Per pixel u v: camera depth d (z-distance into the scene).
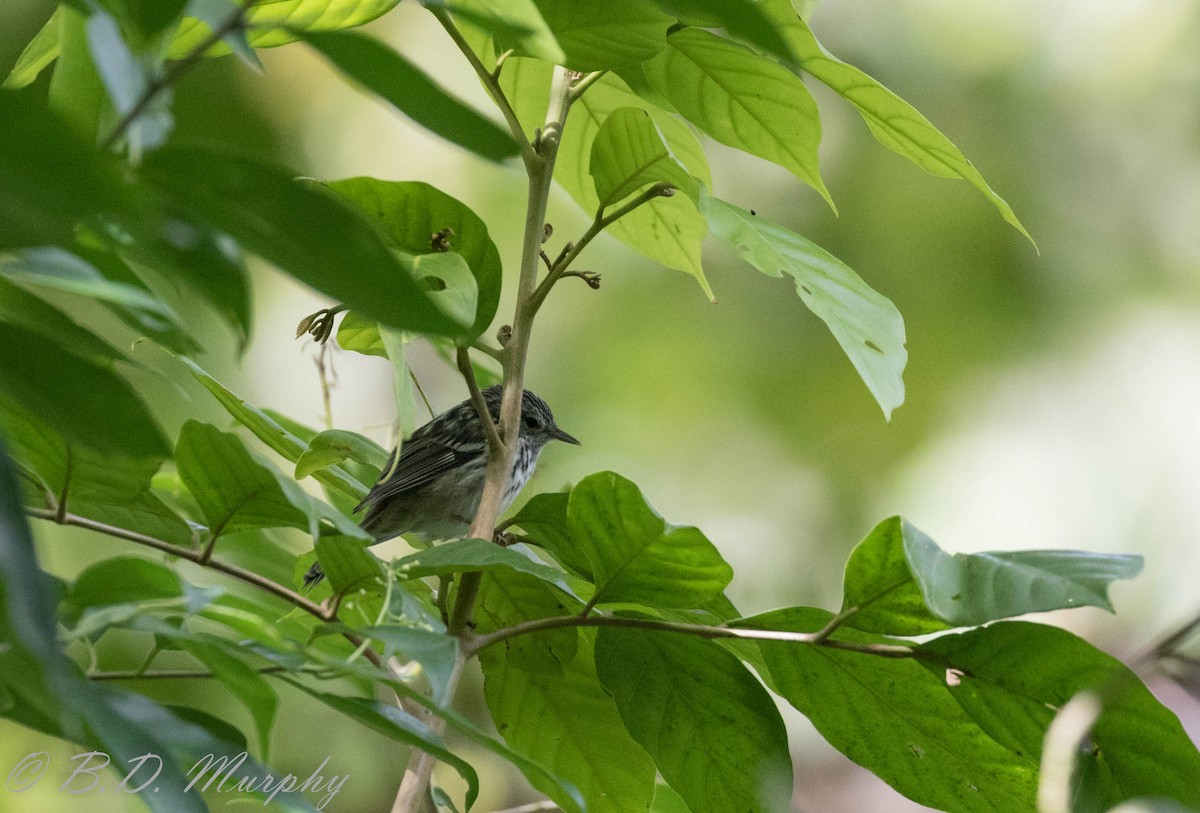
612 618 4.67
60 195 2.02
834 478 13.45
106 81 2.60
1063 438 13.44
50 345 2.46
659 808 6.37
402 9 12.03
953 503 13.46
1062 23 13.15
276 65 11.53
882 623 4.36
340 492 6.79
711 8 2.29
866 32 13.18
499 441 5.15
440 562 4.28
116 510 4.54
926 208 12.73
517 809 5.66
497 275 5.13
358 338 5.71
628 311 13.33
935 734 4.79
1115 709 4.15
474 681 10.30
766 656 4.84
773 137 5.34
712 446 13.43
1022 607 3.70
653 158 4.80
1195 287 13.17
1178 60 13.11
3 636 2.68
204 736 3.46
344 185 5.02
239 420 5.48
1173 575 11.23
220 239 2.40
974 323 12.95
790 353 13.27
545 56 3.15
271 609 5.12
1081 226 13.12
